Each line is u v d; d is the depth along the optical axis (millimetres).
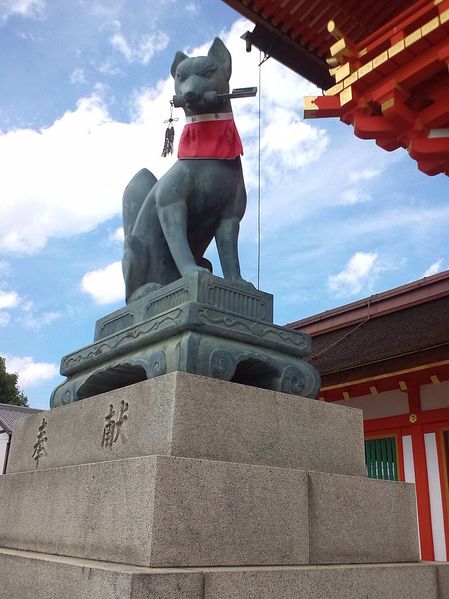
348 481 3596
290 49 10266
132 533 2834
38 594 3045
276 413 3568
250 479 3129
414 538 3838
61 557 3195
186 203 4410
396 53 6504
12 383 35219
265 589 2836
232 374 3602
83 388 4379
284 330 4043
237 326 3758
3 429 26688
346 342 14805
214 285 3855
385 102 6855
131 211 5047
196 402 3221
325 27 9633
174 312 3668
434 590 3590
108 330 4555
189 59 4547
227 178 4523
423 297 14188
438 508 11289
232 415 3348
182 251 4172
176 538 2777
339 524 3455
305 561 3221
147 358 3756
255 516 3086
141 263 4586
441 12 6098
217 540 2906
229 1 9164
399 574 3455
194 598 2584
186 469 2914
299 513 3275
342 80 7129
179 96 4520
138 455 3248
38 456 4312
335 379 12773
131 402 3473
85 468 3375
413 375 11484
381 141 7371
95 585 2635
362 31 9703
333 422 3848
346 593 3158
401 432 12320
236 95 4406
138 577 2465
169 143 4867
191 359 3426
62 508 3467
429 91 7070
